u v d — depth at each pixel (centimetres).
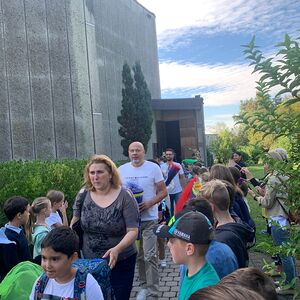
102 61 2303
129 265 394
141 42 3055
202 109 2812
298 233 235
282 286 254
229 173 464
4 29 1364
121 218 384
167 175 931
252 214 1117
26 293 283
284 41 215
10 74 1370
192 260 231
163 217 730
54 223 541
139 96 2273
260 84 231
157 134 2822
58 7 1474
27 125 1395
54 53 1459
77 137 1502
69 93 1490
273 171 262
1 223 734
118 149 2444
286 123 234
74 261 278
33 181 789
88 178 400
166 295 562
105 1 2398
